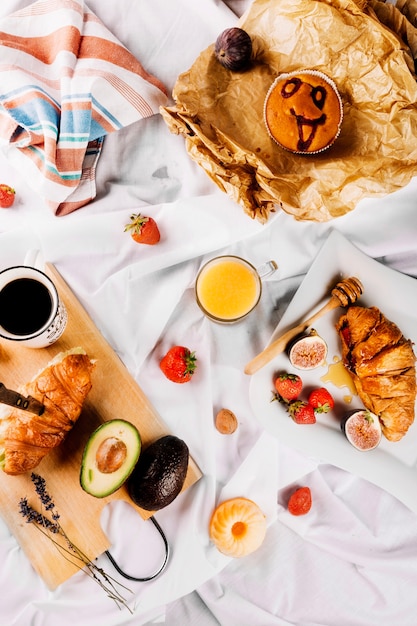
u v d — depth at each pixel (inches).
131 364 33.9
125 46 33.2
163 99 32.9
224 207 33.2
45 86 32.1
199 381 33.9
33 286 30.0
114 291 33.6
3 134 32.2
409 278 33.9
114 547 33.2
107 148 33.6
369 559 34.7
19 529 32.1
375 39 29.8
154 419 33.0
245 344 34.3
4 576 32.6
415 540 35.1
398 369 32.4
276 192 30.6
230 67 31.0
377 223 33.7
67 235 33.4
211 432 33.6
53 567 32.2
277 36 31.0
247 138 31.7
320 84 30.4
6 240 33.2
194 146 31.2
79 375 30.6
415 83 29.8
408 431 33.6
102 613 33.2
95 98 31.8
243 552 33.3
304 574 35.0
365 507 35.4
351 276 33.8
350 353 33.2
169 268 34.0
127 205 34.0
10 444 30.0
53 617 33.1
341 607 34.9
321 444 33.5
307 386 34.1
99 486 30.5
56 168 32.1
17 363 32.8
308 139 30.5
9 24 32.0
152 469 30.8
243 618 34.8
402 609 34.9
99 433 30.6
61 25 31.9
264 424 33.4
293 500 34.4
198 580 33.6
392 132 30.8
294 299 33.6
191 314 34.3
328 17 29.9
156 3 32.6
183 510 33.7
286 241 33.9
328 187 31.2
